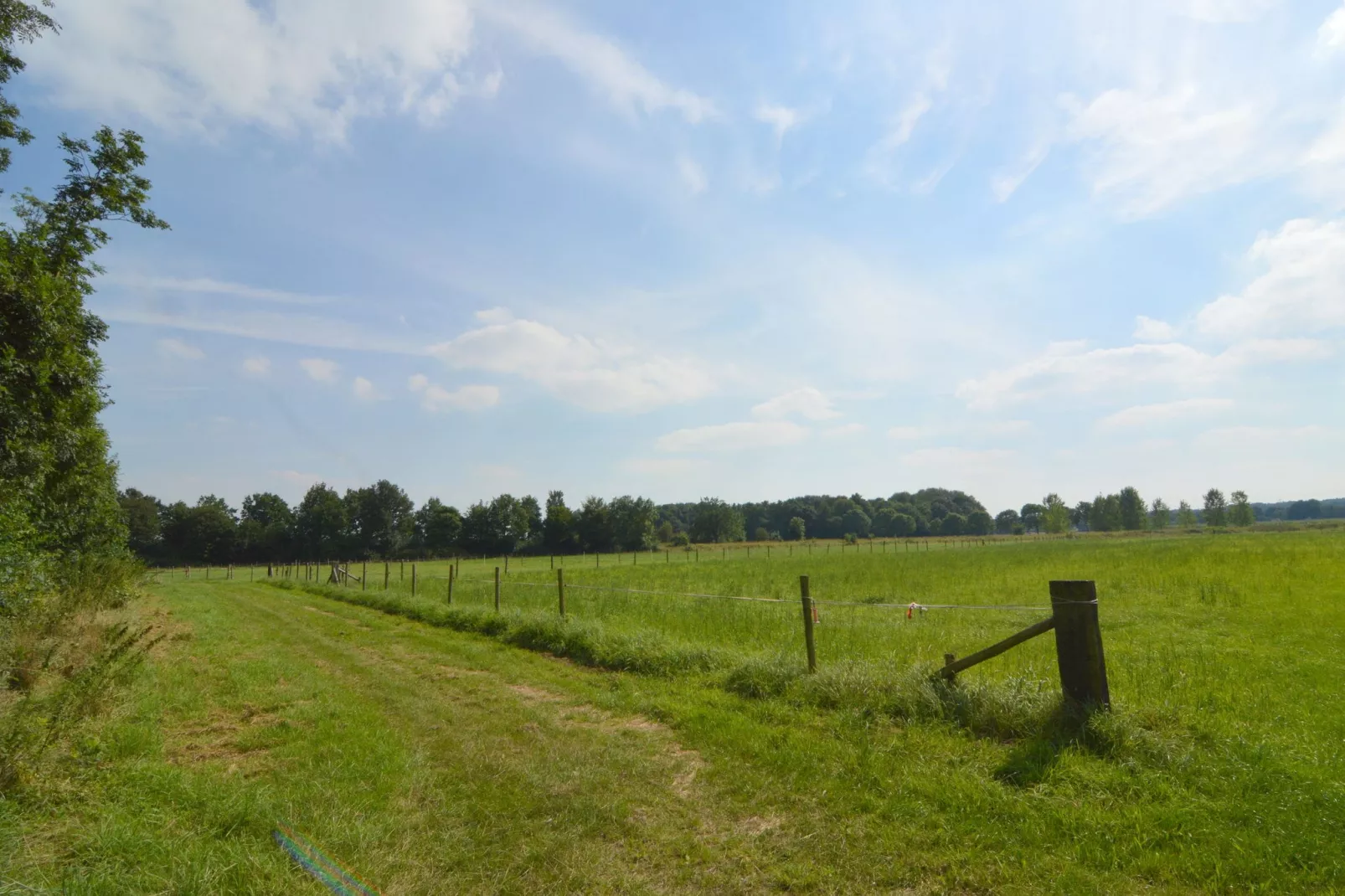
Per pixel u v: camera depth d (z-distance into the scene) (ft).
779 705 25.18
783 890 13.28
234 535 312.91
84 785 17.61
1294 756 18.02
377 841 15.24
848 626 42.55
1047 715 20.43
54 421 47.78
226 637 48.32
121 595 52.06
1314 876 12.68
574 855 14.66
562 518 355.56
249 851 14.37
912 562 116.98
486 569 177.68
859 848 14.64
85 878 12.77
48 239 52.90
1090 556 110.01
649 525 357.00
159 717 25.39
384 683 32.09
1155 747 17.99
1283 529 296.30
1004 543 254.06
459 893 13.29
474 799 17.79
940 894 12.91
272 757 21.58
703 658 32.14
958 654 32.68
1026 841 14.56
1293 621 39.78
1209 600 50.37
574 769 19.72
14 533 38.04
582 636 38.34
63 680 26.04
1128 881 12.96
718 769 19.44
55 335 45.88
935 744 20.21
